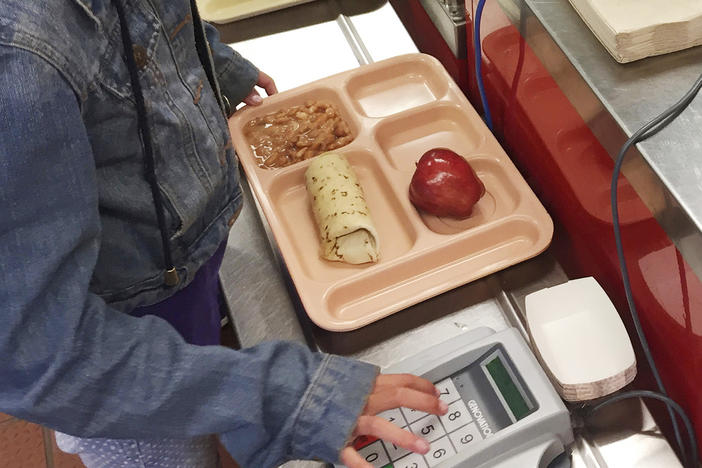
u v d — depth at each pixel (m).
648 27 0.77
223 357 0.71
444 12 1.22
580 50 0.83
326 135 1.19
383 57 1.36
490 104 1.20
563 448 0.85
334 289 1.01
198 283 0.97
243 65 1.21
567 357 0.87
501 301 1.01
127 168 0.74
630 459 0.86
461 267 1.03
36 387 0.62
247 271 1.11
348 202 1.07
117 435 0.69
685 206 0.69
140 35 0.70
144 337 0.68
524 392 0.84
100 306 0.66
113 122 0.69
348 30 1.42
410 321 1.01
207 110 0.85
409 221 1.08
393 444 0.83
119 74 0.68
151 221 0.78
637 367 0.94
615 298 0.98
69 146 0.58
